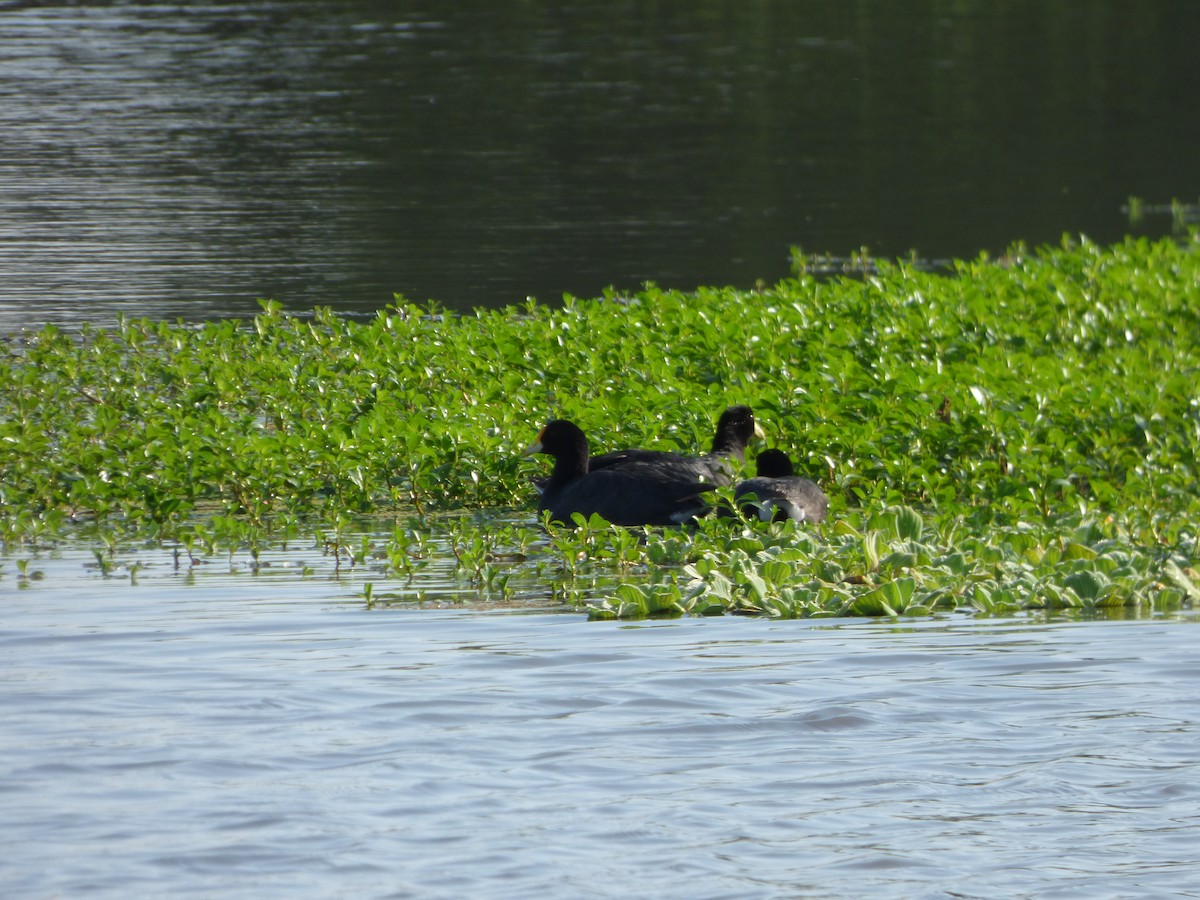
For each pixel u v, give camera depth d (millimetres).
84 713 26453
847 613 34531
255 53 183125
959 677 28625
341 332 67875
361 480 47031
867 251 102125
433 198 120938
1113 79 178125
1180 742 24891
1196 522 42438
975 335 65312
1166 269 83312
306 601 35750
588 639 31891
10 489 47281
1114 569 36906
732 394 52344
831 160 139500
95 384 61375
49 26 197000
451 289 90188
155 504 46312
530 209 117938
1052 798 22766
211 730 25625
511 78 172375
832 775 23656
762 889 19938
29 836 21266
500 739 25250
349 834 21406
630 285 91875
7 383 59219
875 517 41219
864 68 182750
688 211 118125
